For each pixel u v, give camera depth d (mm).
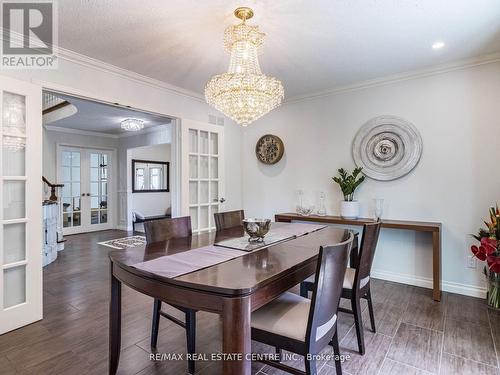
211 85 2234
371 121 3457
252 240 2141
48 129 6207
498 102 2779
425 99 3137
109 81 3004
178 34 2354
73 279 3494
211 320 2438
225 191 4387
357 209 3447
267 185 4418
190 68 3059
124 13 2053
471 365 1819
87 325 2354
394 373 1751
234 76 2104
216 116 4262
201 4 1948
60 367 1816
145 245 2006
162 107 3543
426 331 2236
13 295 2322
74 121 5688
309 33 2336
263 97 2211
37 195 2432
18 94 2324
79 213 6781
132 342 2115
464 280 2957
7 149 2281
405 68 3092
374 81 3404
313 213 3914
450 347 2016
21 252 2365
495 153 2801
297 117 4098
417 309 2625
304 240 2174
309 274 1666
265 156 4359
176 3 1939
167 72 3170
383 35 2379
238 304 1171
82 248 5148
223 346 1189
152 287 1381
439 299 2803
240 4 1944
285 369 1426
